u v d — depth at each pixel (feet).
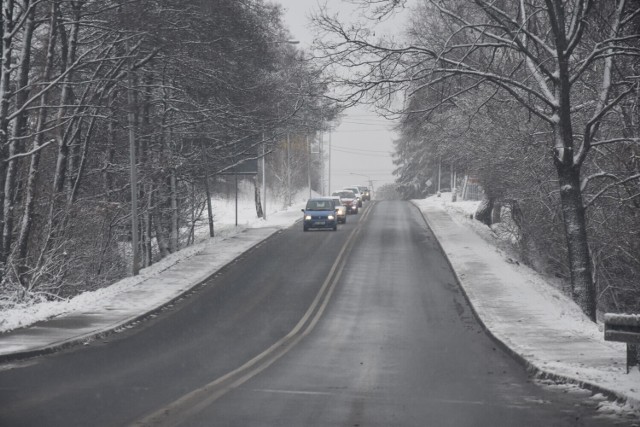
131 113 112.37
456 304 98.43
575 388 46.75
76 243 118.21
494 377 52.39
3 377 48.88
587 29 100.27
